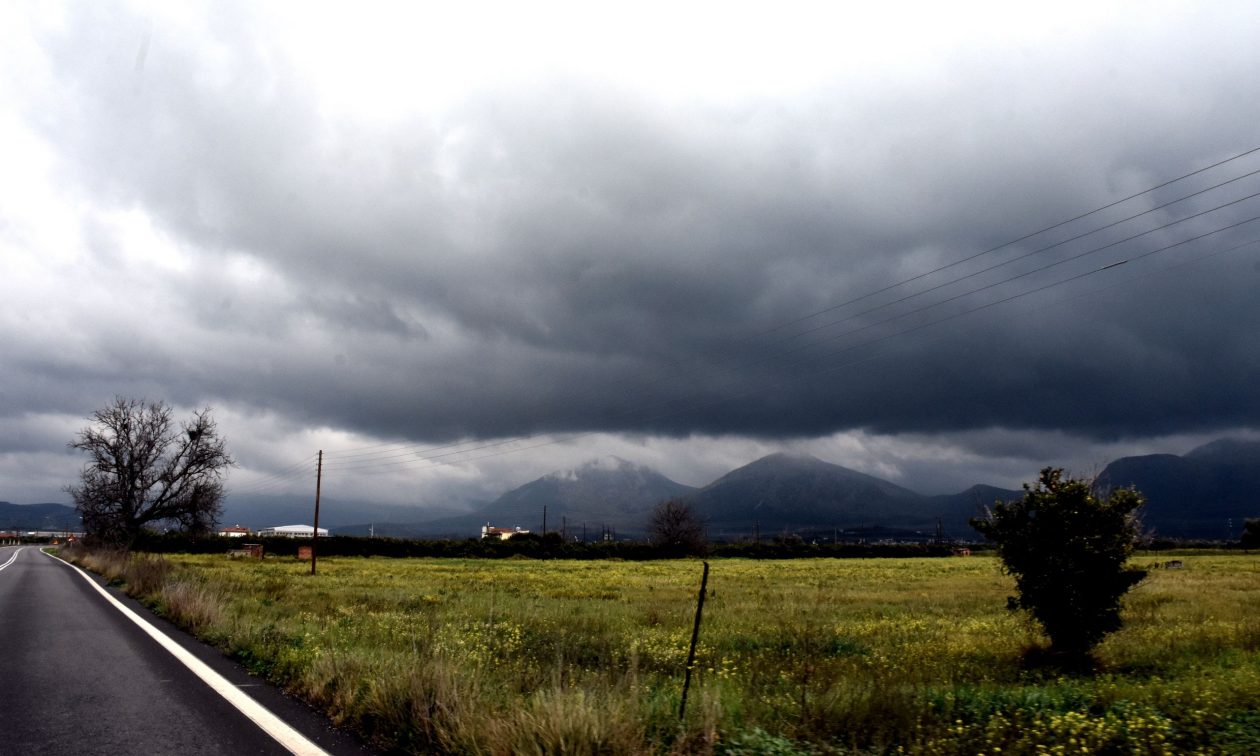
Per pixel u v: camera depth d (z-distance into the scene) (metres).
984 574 50.00
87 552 58.62
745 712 7.31
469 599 25.58
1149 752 7.08
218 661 11.01
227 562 61.56
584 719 5.65
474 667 8.77
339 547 89.62
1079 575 13.61
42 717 7.39
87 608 19.36
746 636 16.16
